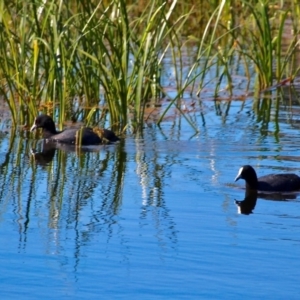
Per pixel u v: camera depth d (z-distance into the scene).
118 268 16.14
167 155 23.88
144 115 28.55
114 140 25.62
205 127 26.98
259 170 22.19
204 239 17.53
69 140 25.55
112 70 27.02
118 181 21.52
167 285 15.44
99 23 26.78
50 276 15.84
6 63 27.06
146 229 18.09
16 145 25.33
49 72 27.48
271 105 30.08
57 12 27.48
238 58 37.34
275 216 18.91
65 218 18.86
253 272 15.93
